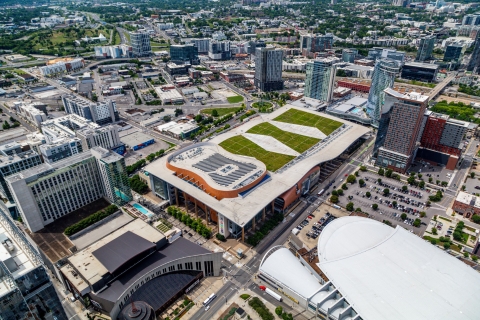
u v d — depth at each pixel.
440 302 175.62
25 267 131.88
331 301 191.25
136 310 186.12
